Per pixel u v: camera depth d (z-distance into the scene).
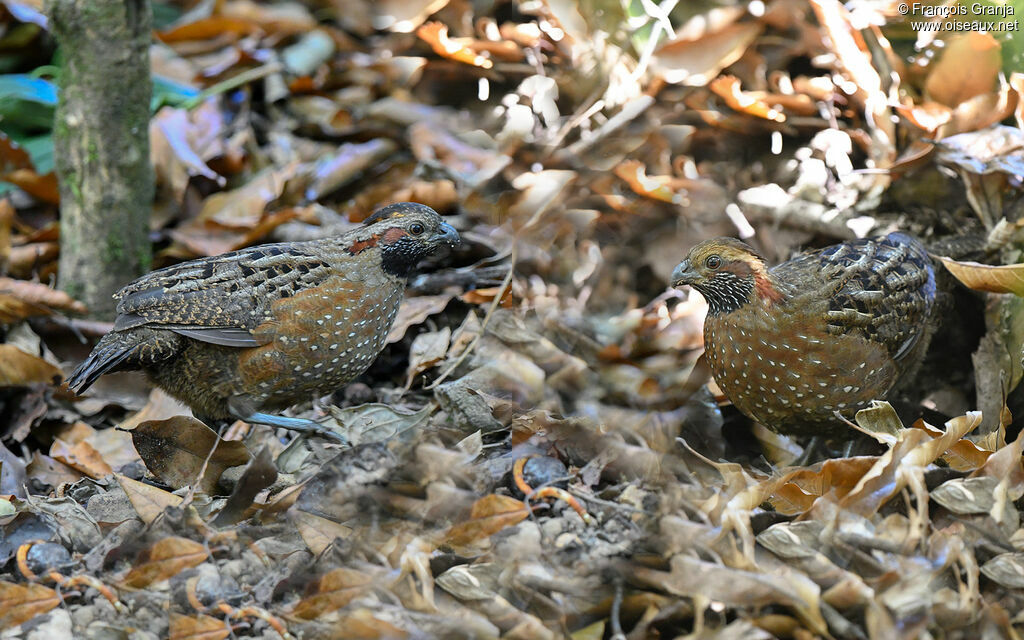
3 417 9.20
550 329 9.62
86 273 10.02
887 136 10.26
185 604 6.33
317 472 6.98
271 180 11.13
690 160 10.91
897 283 8.19
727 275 7.91
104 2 9.42
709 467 7.69
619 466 7.18
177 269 8.02
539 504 6.73
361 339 8.23
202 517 6.98
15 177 10.95
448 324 9.91
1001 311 8.86
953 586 6.23
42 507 7.07
